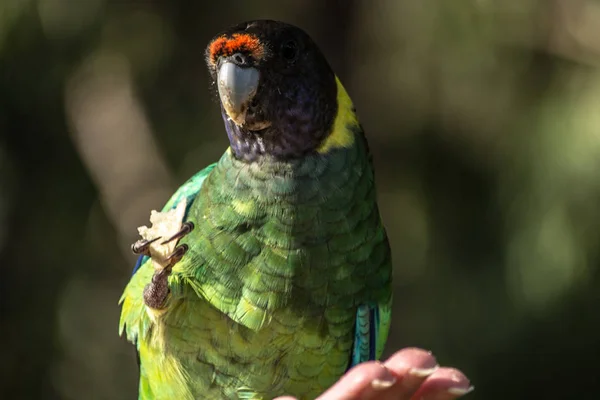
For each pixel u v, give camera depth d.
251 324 5.84
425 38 11.11
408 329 12.59
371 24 11.88
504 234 11.27
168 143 11.68
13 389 11.03
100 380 11.95
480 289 12.09
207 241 5.86
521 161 10.97
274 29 5.83
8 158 10.87
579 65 11.06
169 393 6.32
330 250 5.87
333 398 4.61
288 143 5.83
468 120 11.60
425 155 11.98
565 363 11.91
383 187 12.38
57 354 11.30
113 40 11.05
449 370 4.77
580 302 11.41
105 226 11.96
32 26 10.40
